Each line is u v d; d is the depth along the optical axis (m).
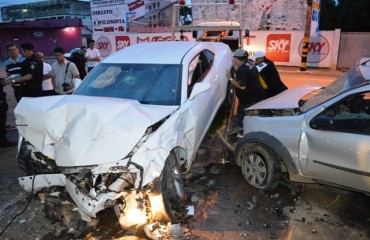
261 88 5.36
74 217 3.36
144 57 4.60
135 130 2.98
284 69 14.95
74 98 3.55
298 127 3.67
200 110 4.19
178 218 3.41
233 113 6.74
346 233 3.22
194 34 11.06
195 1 20.38
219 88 5.39
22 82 5.50
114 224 3.44
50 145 3.13
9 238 3.25
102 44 19.12
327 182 3.62
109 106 3.18
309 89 4.91
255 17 19.41
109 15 21.41
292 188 4.10
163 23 21.03
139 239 3.19
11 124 6.95
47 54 39.28
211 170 4.62
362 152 3.19
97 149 2.89
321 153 3.50
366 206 3.69
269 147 3.90
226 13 19.88
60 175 3.00
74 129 3.01
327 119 3.40
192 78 4.43
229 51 6.63
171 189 3.25
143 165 2.90
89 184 2.87
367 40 14.87
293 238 3.16
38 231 3.35
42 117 3.20
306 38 13.65
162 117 3.33
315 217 3.50
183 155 3.75
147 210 3.06
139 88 4.11
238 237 3.18
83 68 9.80
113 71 4.43
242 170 4.24
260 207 3.70
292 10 18.44
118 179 2.92
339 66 15.70
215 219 3.47
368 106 3.29
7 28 35.12
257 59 6.00
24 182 3.22
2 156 5.28
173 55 4.55
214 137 5.43
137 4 20.56
